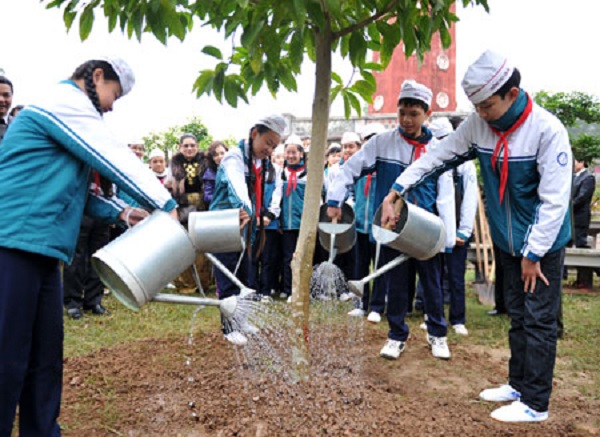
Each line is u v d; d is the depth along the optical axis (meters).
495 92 2.59
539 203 2.73
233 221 2.54
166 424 2.61
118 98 2.29
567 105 10.24
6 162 2.03
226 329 3.93
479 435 2.53
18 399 2.09
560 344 4.34
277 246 6.36
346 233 3.50
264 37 2.41
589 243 9.04
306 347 2.93
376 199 3.81
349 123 16.02
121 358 3.63
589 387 3.31
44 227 2.02
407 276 3.73
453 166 3.11
